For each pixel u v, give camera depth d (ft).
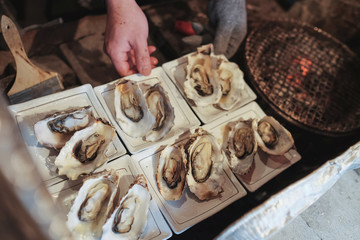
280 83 1.99
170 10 2.52
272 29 2.27
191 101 1.63
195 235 1.55
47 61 1.99
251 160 1.47
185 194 1.34
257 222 1.01
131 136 1.42
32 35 2.15
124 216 1.17
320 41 2.29
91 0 2.62
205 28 2.31
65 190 1.22
